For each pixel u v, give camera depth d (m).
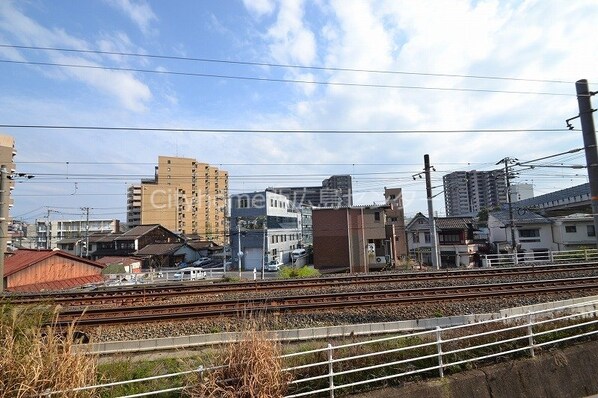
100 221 78.31
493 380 5.68
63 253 24.56
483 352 6.27
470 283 14.50
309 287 14.63
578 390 6.15
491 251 39.69
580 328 7.17
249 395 4.28
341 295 12.05
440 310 10.38
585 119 10.23
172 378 5.47
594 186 9.98
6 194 15.98
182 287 14.98
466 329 7.49
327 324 9.68
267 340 4.84
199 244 59.03
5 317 5.34
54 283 22.98
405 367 5.72
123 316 10.31
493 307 10.53
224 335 8.24
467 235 38.38
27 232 69.62
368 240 34.34
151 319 9.98
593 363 6.48
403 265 32.75
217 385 4.36
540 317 8.27
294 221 53.50
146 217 71.62
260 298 11.82
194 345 8.08
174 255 50.91
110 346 7.98
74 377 4.13
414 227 39.66
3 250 15.82
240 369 4.49
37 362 4.06
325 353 5.93
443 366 5.62
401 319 9.97
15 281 21.28
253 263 39.97
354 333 8.25
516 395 5.72
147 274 28.52
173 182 74.44
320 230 34.19
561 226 34.88
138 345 8.02
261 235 40.22
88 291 14.59
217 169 81.25
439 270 19.17
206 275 25.80
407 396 5.15
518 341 6.61
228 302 11.45
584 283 13.44
